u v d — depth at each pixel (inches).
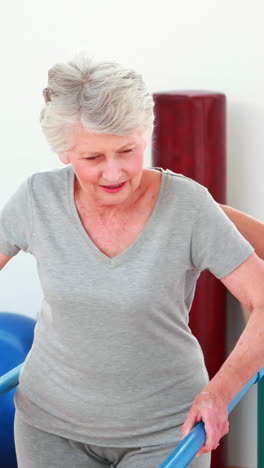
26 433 75.3
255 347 66.6
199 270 70.0
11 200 71.7
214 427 63.9
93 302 67.1
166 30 121.7
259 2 116.3
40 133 131.6
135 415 69.7
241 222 82.3
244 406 128.8
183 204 67.6
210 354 121.7
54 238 69.1
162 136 115.3
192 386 70.9
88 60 62.6
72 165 65.0
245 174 122.4
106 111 59.9
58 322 69.4
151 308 66.6
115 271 66.9
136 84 61.6
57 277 68.2
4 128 133.3
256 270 68.0
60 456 74.0
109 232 68.2
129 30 123.6
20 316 125.6
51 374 72.0
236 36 118.6
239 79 119.7
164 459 70.2
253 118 120.3
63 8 126.0
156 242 67.1
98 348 68.3
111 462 75.0
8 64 130.4
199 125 114.2
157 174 69.3
